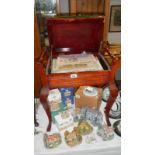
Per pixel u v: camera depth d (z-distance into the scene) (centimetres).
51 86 124
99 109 165
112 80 126
